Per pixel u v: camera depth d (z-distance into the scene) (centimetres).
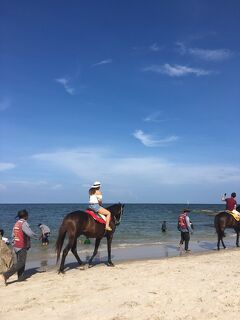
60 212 7631
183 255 1630
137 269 1212
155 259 1498
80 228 1162
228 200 1875
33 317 730
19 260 1032
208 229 3672
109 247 1308
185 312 739
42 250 1831
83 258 1553
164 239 2516
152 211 9062
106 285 978
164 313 735
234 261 1356
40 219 5141
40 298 862
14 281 1063
